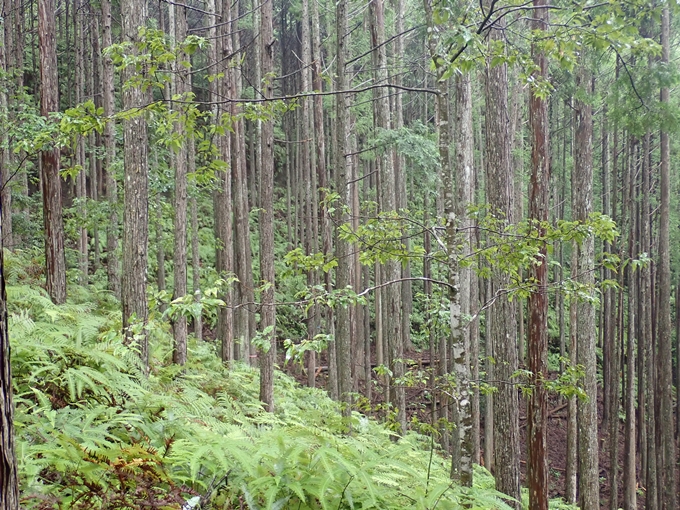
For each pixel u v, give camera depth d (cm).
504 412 693
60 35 1980
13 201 1155
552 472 1694
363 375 1634
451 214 418
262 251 761
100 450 227
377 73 1016
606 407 1855
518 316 1473
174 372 617
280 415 699
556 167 1891
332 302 400
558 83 1120
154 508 211
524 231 463
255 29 1666
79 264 1369
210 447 239
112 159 1242
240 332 1291
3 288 130
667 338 1266
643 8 413
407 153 914
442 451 1005
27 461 211
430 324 545
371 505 229
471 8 411
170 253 1789
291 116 2545
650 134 1577
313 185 1902
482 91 1747
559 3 495
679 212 1648
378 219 465
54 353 356
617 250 1664
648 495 1582
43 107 771
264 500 245
